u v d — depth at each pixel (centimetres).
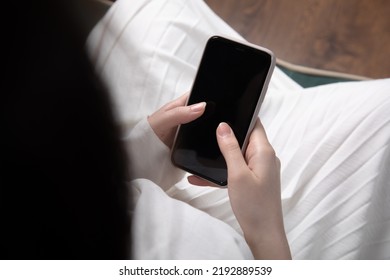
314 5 106
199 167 54
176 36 71
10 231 24
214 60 52
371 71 101
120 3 72
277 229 49
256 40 105
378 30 103
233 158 48
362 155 59
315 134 61
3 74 19
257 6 107
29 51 19
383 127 59
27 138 20
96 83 20
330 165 59
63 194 22
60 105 20
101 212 24
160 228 42
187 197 60
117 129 22
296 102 67
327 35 104
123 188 26
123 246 27
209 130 53
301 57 103
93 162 21
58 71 19
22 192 22
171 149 56
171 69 69
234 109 51
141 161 54
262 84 50
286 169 61
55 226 24
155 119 53
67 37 19
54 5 19
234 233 45
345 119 61
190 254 41
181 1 74
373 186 58
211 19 79
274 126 66
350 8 105
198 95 53
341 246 58
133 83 67
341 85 67
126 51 69
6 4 18
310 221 59
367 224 58
